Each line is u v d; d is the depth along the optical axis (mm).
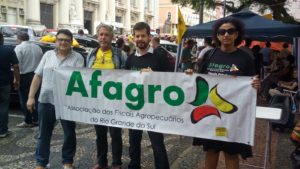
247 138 3508
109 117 4207
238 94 3512
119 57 4504
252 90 3445
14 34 17312
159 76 3891
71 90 4309
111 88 4141
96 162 4941
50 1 45250
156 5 75938
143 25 4121
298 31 7156
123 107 4125
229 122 3580
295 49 8695
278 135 6598
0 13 37000
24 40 6859
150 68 4129
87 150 5453
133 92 4047
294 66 8641
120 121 4168
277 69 8445
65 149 4527
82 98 4289
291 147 5918
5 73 5977
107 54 4477
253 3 18406
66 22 47500
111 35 4441
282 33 7238
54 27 46531
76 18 49438
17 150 5418
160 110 3945
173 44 17875
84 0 52781
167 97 3885
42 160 4430
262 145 5855
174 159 5180
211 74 3590
